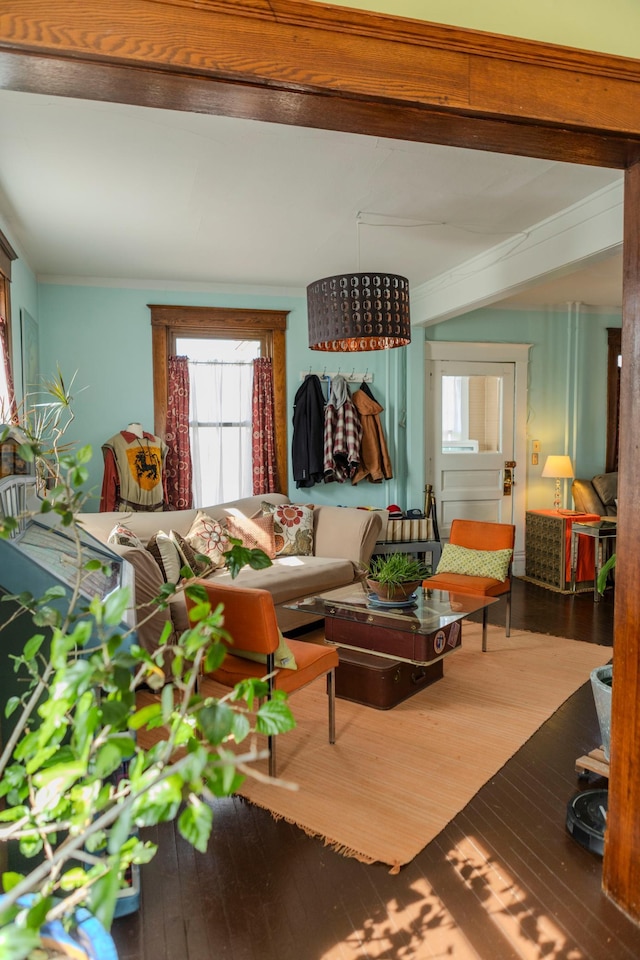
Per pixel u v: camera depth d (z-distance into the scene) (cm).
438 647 322
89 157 288
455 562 452
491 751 276
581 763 248
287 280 541
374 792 245
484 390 649
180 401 544
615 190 329
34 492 225
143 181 317
